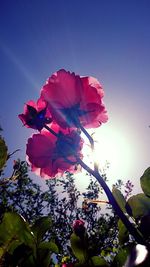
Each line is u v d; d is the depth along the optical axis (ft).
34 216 9.14
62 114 0.70
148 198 0.75
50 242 0.84
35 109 0.71
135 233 0.59
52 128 0.75
